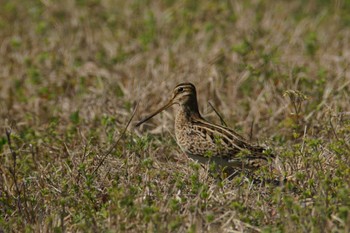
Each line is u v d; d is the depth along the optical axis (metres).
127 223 12.98
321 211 12.82
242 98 20.27
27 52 23.58
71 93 21.03
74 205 14.20
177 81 20.52
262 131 18.06
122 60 22.77
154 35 24.05
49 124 18.69
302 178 14.01
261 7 26.33
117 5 26.88
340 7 26.69
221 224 13.24
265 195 14.30
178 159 16.66
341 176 13.99
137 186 14.28
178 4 26.25
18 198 14.28
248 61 21.33
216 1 26.77
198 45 23.23
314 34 22.84
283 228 12.73
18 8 27.05
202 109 19.77
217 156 15.50
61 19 26.03
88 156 16.14
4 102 21.11
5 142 17.38
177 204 13.27
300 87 19.59
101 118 18.83
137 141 16.17
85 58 23.12
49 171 16.05
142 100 19.39
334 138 16.23
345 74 20.17
